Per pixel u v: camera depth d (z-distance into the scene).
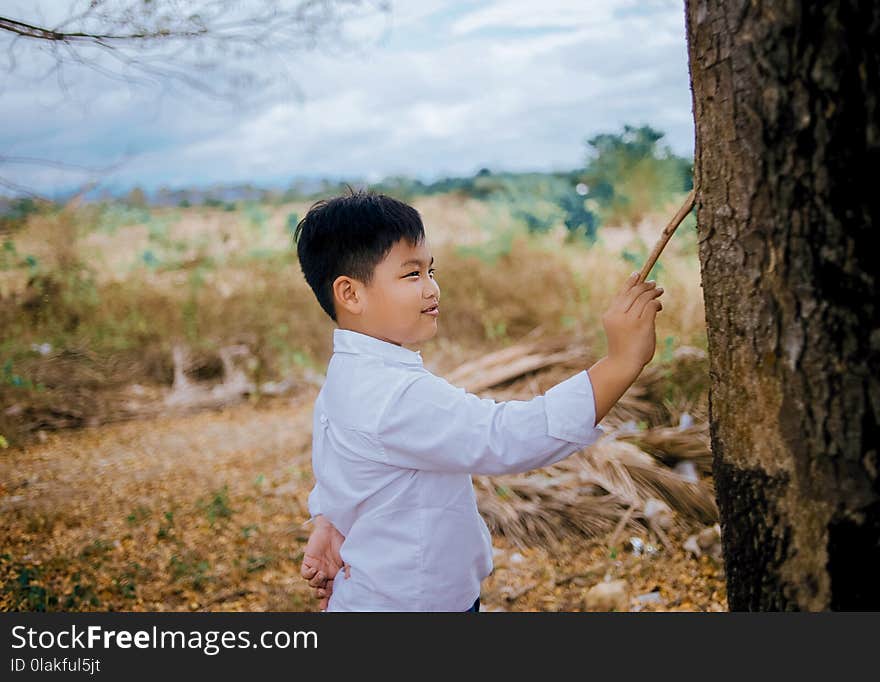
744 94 1.31
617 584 3.09
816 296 1.29
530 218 7.82
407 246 1.61
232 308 7.05
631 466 3.80
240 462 4.89
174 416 5.79
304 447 5.06
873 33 1.23
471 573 1.67
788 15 1.26
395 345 1.65
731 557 1.48
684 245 6.32
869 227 1.26
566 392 1.47
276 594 3.30
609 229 7.43
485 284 6.89
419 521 1.58
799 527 1.36
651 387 4.51
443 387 1.54
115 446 5.27
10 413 5.57
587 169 7.75
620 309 1.48
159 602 3.28
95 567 3.60
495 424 1.48
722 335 1.42
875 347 1.28
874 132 1.24
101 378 6.16
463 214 9.27
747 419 1.40
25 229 7.28
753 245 1.34
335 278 1.64
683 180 7.35
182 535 3.92
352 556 1.63
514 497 3.80
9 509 4.32
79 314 6.87
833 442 1.31
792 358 1.33
